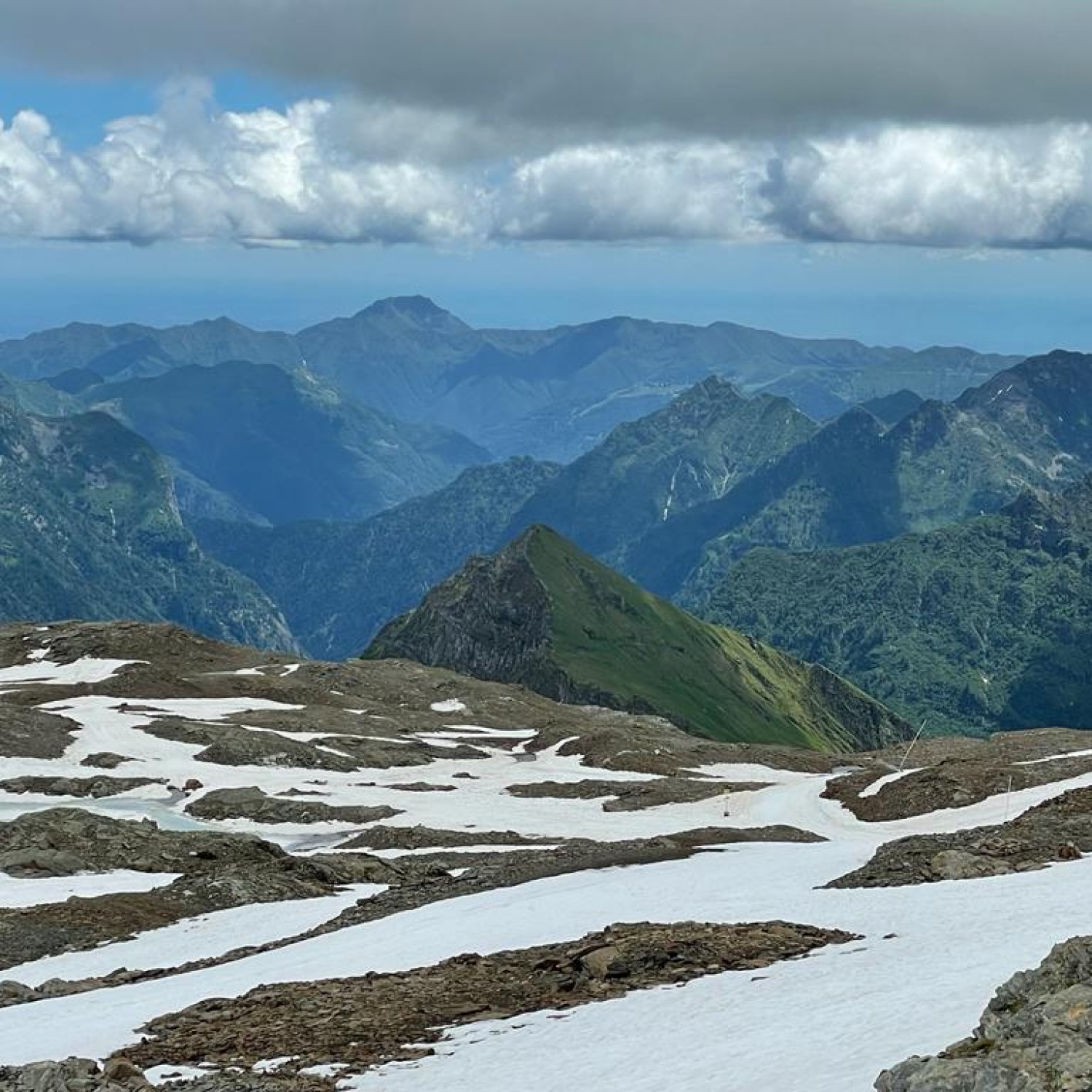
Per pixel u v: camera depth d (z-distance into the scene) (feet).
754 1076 90.63
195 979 175.11
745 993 118.83
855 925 149.59
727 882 196.95
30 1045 142.82
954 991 107.45
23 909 247.91
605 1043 107.55
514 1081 99.55
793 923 154.30
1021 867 189.16
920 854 198.59
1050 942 124.36
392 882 278.46
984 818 298.35
